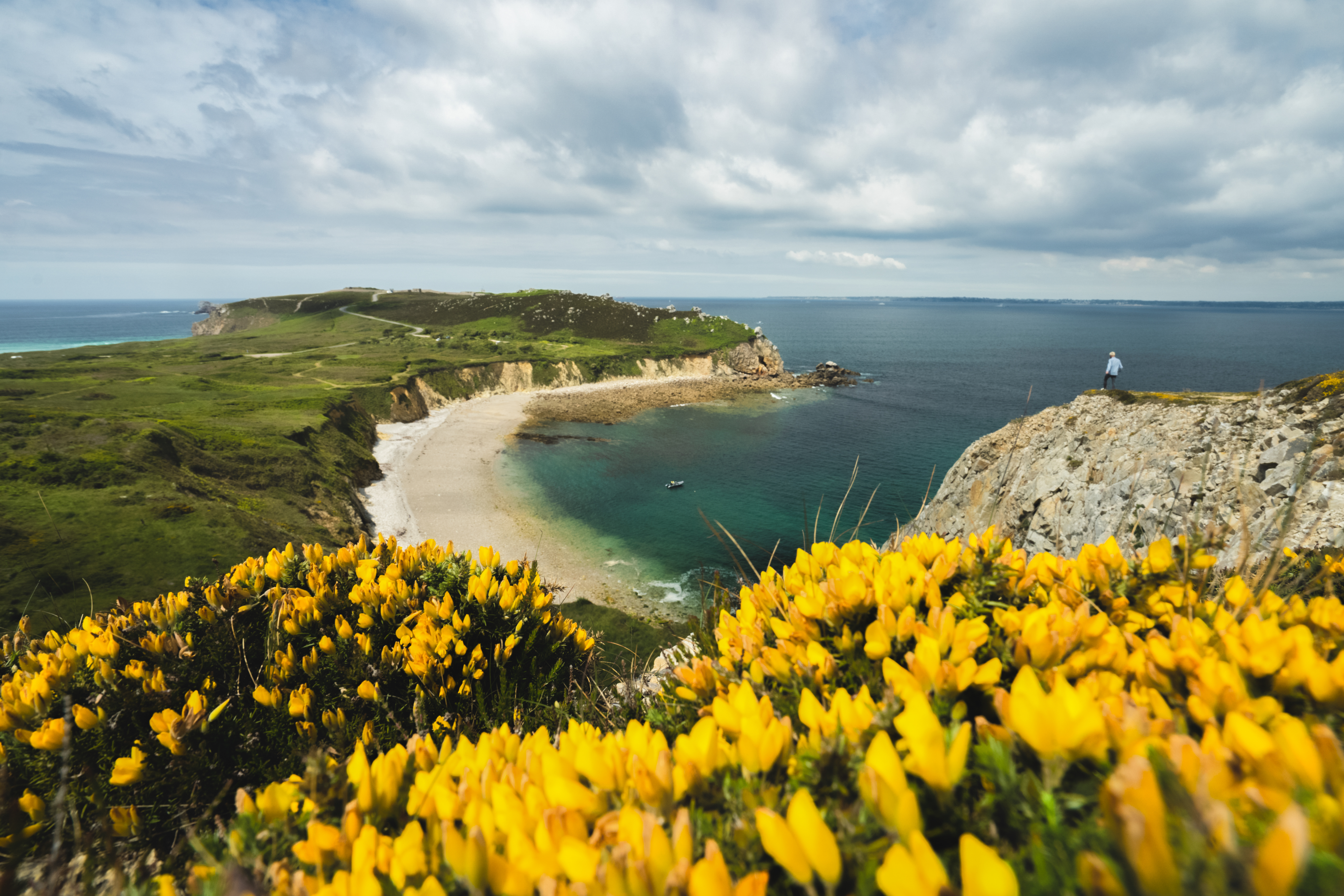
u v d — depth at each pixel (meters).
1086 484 14.33
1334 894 0.57
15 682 2.73
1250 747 0.88
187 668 2.89
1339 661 1.08
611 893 0.87
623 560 32.25
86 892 1.71
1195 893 0.60
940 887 0.75
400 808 1.36
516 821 1.10
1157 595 1.66
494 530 36.94
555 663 3.48
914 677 1.26
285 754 2.62
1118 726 0.95
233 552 25.08
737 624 1.98
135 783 2.31
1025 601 1.79
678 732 1.67
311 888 1.14
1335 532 3.75
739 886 0.82
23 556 21.34
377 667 2.94
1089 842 0.81
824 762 1.09
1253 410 9.84
